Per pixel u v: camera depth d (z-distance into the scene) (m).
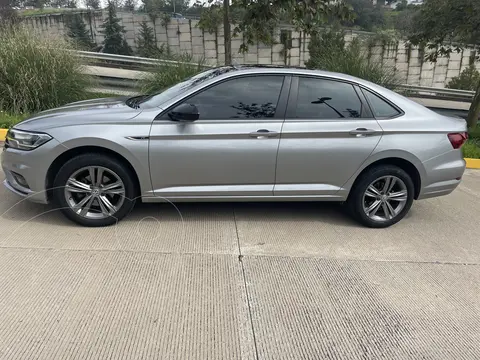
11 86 8.02
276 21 8.00
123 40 36.78
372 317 2.83
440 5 8.85
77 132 3.62
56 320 2.60
